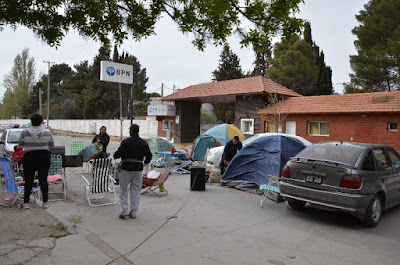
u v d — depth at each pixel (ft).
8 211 20.72
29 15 18.89
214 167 35.63
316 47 145.89
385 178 21.57
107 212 21.79
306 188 21.26
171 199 25.99
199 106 106.11
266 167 29.68
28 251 14.69
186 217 21.08
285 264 14.30
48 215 20.17
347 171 19.93
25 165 21.21
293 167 22.38
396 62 94.73
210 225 19.57
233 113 142.20
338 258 15.11
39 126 21.49
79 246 15.56
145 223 19.61
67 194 27.09
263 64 173.47
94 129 150.61
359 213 19.63
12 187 22.41
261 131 79.97
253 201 26.08
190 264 14.07
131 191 20.63
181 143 102.06
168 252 15.31
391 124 61.77
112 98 176.35
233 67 165.17
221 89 89.35
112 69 53.83
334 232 18.99
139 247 15.83
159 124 113.60
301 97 78.02
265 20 17.35
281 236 17.98
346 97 70.08
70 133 156.15
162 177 27.71
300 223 20.58
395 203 23.17
